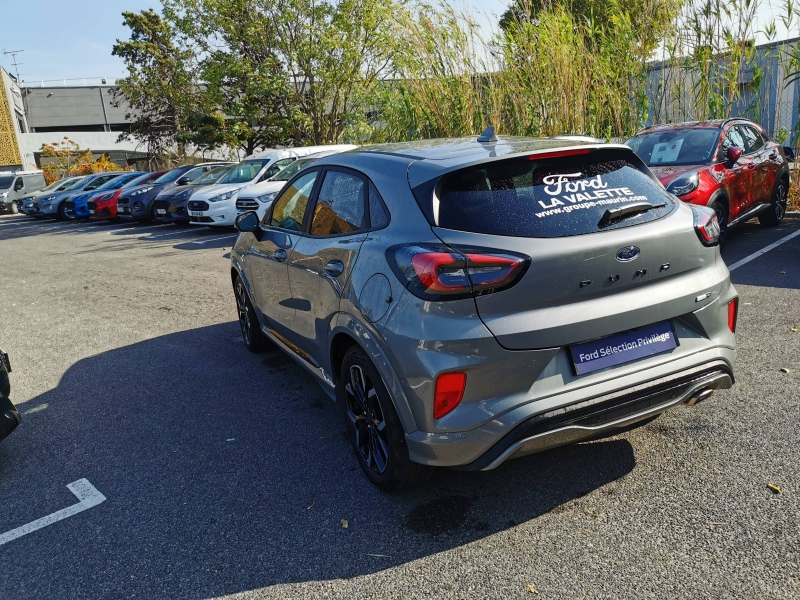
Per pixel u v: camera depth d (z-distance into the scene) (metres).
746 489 2.93
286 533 2.94
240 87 21.91
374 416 3.16
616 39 10.38
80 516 3.22
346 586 2.55
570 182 2.87
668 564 2.49
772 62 10.38
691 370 2.85
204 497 3.30
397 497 3.16
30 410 4.72
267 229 4.64
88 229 19.33
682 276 2.90
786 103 11.30
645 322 2.77
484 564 2.60
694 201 6.75
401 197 2.95
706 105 9.93
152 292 8.67
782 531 2.62
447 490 3.18
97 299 8.56
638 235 2.73
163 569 2.75
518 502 3.02
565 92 10.05
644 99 10.30
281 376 5.02
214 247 12.62
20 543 3.03
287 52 20.20
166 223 19.03
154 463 3.72
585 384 2.65
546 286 2.57
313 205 3.93
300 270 3.84
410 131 11.74
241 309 5.74
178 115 33.78
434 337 2.58
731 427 3.51
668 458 3.26
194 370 5.31
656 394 2.77
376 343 2.88
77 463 3.81
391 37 11.81
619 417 2.74
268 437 3.95
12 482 3.64
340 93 20.83
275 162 14.52
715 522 2.72
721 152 7.59
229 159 30.73
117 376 5.32
